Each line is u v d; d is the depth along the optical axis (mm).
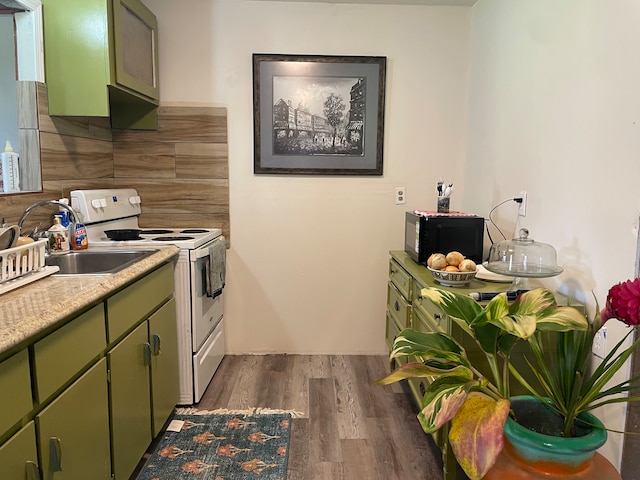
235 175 2900
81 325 1306
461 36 2836
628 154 1406
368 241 2990
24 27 1970
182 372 2326
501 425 995
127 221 2736
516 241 1799
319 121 2859
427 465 1905
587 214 1615
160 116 2820
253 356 3051
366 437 2104
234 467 1863
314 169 2900
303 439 2082
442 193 2447
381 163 2912
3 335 970
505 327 983
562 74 1777
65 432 1225
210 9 2760
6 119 1992
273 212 2941
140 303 1746
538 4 1967
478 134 2686
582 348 1158
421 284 2004
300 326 3066
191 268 2260
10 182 1929
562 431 1212
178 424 2182
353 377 2734
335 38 2811
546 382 1275
